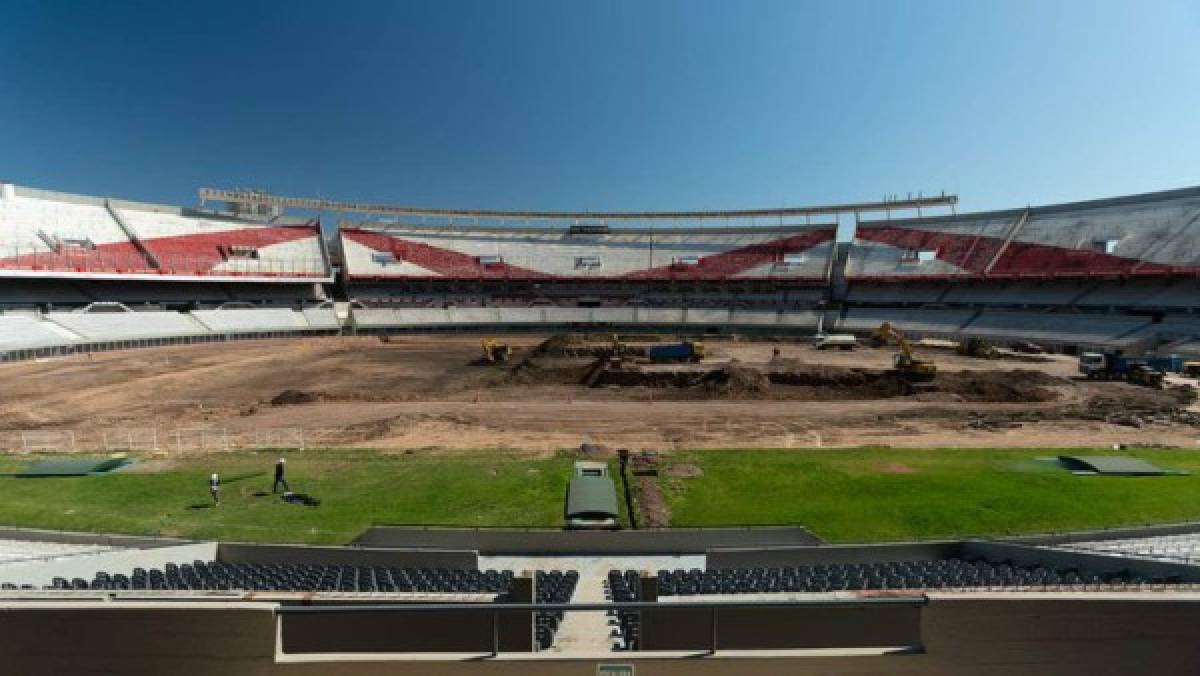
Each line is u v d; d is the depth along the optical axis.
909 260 91.69
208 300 83.12
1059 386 47.69
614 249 107.44
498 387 52.00
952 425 37.75
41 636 6.46
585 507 22.47
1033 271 76.44
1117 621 6.40
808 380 49.28
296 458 31.17
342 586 15.77
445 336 87.00
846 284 97.50
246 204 100.50
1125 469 27.12
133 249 78.00
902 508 23.84
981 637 6.43
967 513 23.25
